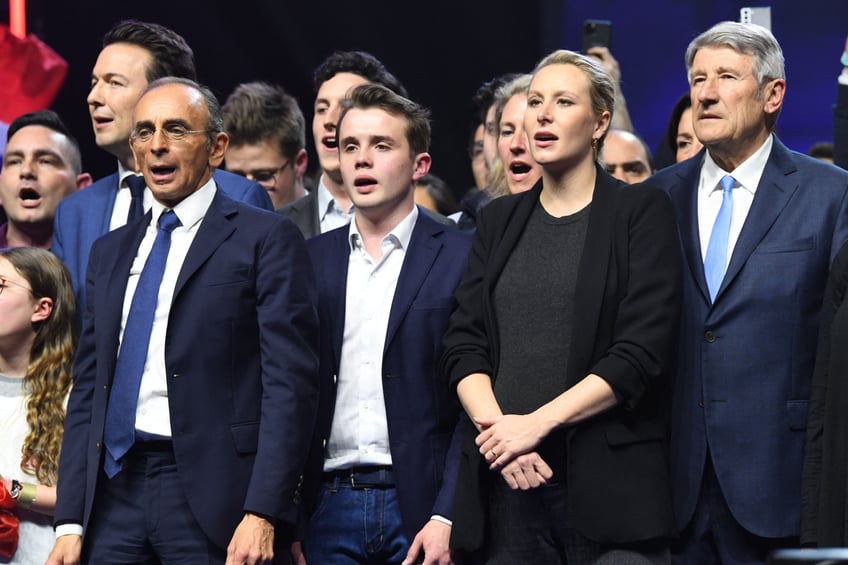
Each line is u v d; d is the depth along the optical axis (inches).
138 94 530.3
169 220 447.5
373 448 451.8
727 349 428.1
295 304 437.1
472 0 836.0
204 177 452.8
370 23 844.0
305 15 842.8
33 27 812.6
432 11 840.9
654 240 414.6
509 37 836.6
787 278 427.5
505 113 529.3
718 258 438.6
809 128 775.1
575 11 822.5
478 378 417.4
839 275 413.4
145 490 430.9
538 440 396.8
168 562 428.1
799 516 421.4
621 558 396.5
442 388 451.5
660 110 810.8
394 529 446.0
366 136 463.2
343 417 454.6
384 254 464.8
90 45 818.8
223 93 845.2
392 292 461.7
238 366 435.2
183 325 432.8
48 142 596.7
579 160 428.1
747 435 424.2
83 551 437.1
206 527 423.5
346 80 569.9
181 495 428.5
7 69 722.8
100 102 529.3
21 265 500.7
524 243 427.8
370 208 462.6
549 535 411.8
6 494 479.2
